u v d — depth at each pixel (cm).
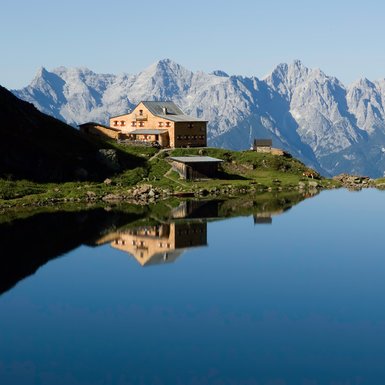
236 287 8150
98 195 16762
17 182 16875
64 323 6856
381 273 8831
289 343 6294
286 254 10025
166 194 17538
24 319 6981
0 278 8494
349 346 6206
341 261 9569
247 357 5984
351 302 7519
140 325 6794
